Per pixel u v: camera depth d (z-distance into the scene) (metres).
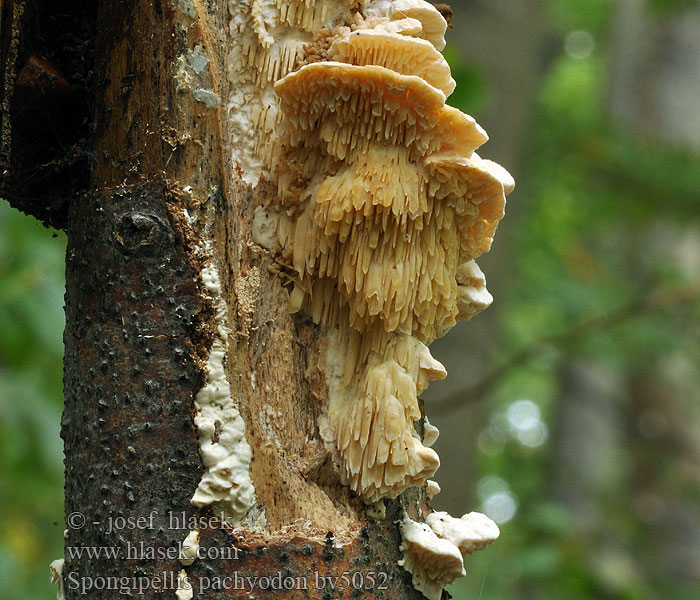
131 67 0.77
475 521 0.81
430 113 0.76
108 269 0.76
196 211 0.76
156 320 0.75
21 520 1.58
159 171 0.76
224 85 0.78
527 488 3.42
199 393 0.75
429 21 0.80
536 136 2.39
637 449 2.57
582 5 3.51
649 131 2.57
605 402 2.70
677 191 2.21
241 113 0.79
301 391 0.79
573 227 2.68
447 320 0.79
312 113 0.77
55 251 1.17
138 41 0.77
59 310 1.14
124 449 0.75
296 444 0.78
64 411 0.77
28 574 1.54
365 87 0.75
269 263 0.79
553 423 3.03
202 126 0.76
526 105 1.46
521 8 1.43
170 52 0.76
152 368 0.75
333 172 0.78
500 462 3.57
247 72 0.79
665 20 2.60
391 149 0.77
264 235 0.79
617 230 2.57
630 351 2.09
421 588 0.79
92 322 0.76
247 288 0.78
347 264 0.78
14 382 1.14
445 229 0.78
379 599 0.77
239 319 0.76
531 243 2.55
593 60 3.62
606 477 2.64
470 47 1.38
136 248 0.76
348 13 0.79
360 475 0.78
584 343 2.05
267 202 0.79
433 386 1.33
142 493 0.75
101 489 0.75
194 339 0.75
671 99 2.57
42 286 1.12
